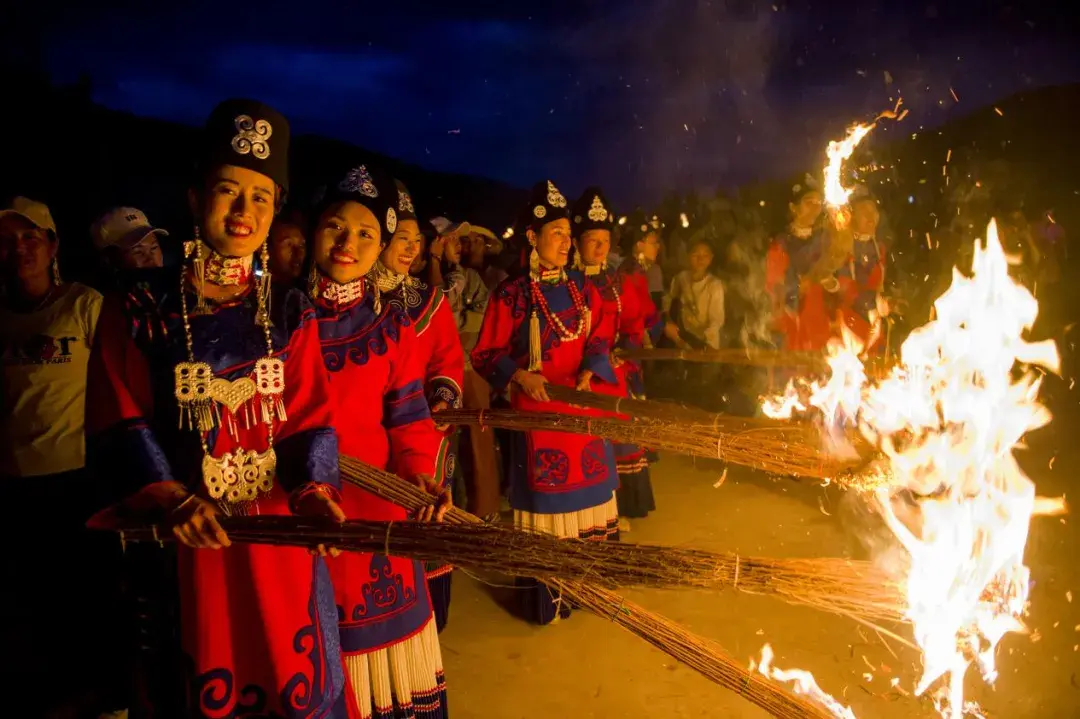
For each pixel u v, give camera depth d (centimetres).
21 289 393
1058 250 1288
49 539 391
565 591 288
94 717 348
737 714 364
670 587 246
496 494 542
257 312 251
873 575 252
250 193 245
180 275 246
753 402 892
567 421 383
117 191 1109
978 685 371
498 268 885
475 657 426
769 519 609
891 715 352
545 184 471
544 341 476
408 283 398
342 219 309
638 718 365
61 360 393
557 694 388
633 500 616
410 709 325
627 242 1312
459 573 539
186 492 237
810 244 672
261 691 245
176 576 246
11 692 349
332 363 309
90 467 243
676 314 952
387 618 316
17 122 1102
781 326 679
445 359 405
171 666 248
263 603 243
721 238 1554
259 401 247
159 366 242
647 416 397
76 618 378
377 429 318
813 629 432
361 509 314
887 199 1677
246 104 246
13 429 390
